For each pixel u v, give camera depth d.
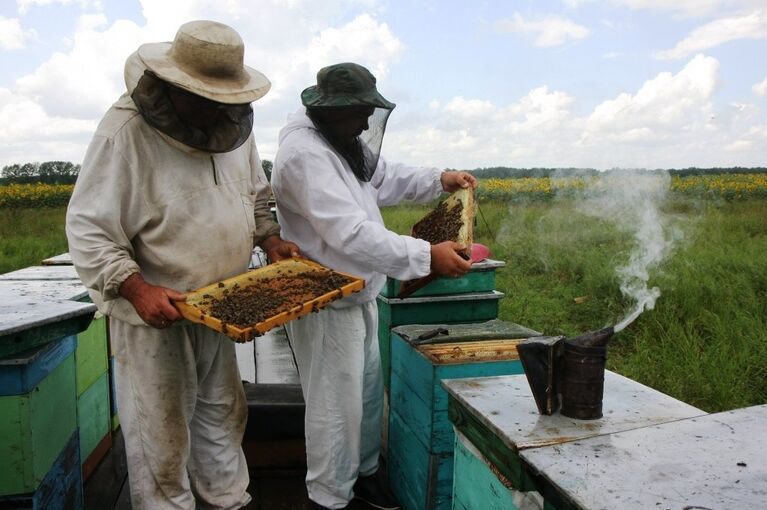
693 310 5.91
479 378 1.97
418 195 3.03
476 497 1.75
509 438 1.47
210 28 1.94
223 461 2.55
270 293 2.05
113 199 2.02
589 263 8.39
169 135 1.96
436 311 3.16
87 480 3.06
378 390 2.83
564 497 1.28
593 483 1.21
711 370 4.35
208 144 2.05
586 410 1.59
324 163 2.34
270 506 2.85
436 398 2.44
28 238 13.77
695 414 1.65
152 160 2.07
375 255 2.28
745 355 4.59
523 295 7.30
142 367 2.21
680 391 4.18
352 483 2.66
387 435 3.21
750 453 1.33
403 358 2.84
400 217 16.52
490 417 1.61
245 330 1.72
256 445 3.10
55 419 2.19
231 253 2.29
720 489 1.18
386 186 3.04
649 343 5.34
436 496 2.51
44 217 19.23
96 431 3.18
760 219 13.17
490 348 2.62
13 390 1.94
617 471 1.26
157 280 2.19
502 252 10.55
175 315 1.92
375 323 2.75
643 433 1.45
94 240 2.00
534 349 1.60
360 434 2.68
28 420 1.96
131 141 2.03
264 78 2.17
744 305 6.02
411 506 2.74
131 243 2.17
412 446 2.71
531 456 1.34
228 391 2.51
